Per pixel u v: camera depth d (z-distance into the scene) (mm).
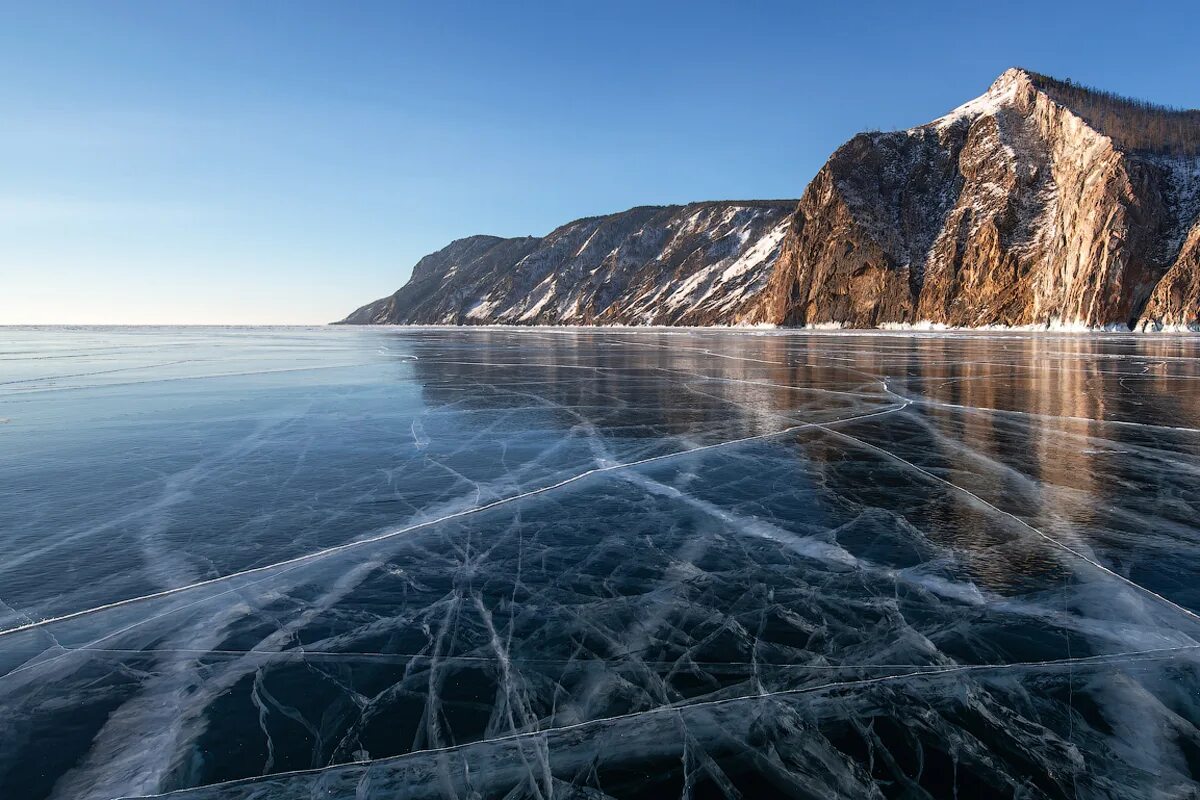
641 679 3551
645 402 13703
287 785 2814
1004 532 5676
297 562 5250
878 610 4277
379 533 5895
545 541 5629
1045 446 9008
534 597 4559
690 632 4035
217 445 9664
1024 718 3168
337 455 8992
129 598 4648
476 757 2961
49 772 2918
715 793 2701
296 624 4242
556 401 13984
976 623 4094
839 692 3400
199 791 2789
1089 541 5445
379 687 3533
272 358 28734
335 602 4539
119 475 8016
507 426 11055
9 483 7641
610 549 5418
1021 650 3771
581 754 2969
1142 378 16859
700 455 8727
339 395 15180
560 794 2715
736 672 3598
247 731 3180
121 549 5582
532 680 3564
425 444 9664
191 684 3598
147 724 3260
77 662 3830
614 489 7172
